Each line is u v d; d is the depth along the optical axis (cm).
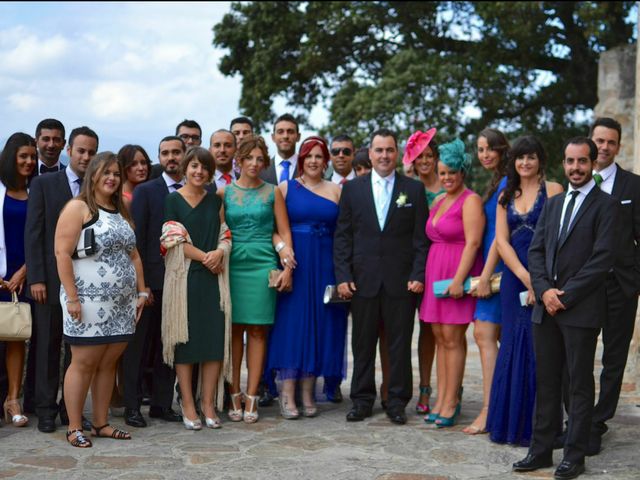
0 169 547
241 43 1816
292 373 586
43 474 437
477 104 1658
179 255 545
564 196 441
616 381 493
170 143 581
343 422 575
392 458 474
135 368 557
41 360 535
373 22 1628
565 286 427
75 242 489
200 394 573
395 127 1545
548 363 443
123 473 439
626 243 500
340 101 1667
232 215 575
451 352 557
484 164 555
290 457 475
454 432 541
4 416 567
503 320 512
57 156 590
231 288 571
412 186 580
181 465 456
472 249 544
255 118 1766
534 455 448
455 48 1745
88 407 610
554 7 1692
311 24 1678
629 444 498
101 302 493
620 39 1700
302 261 587
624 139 1228
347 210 588
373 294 572
